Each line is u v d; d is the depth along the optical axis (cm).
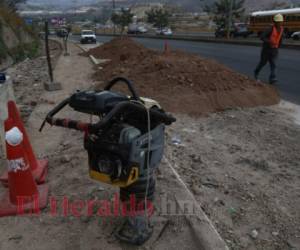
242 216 355
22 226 319
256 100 802
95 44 3953
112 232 307
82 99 237
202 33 6303
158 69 934
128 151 232
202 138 568
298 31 3619
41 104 764
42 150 491
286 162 482
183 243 293
